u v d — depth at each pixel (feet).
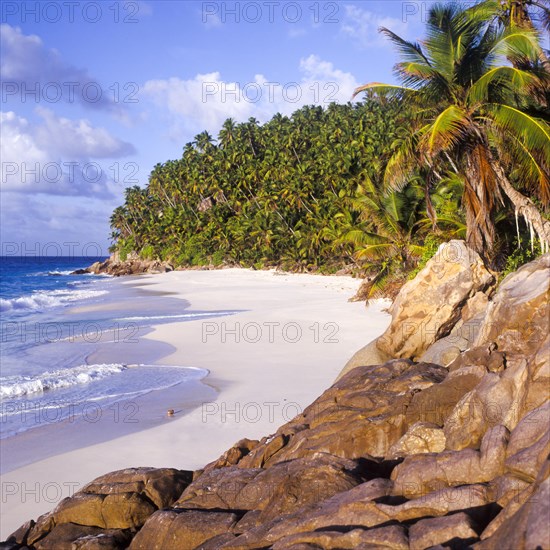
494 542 14.47
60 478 37.19
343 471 22.72
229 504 24.12
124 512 26.30
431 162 65.67
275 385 56.85
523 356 26.81
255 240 293.02
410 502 18.21
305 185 265.95
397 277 111.04
